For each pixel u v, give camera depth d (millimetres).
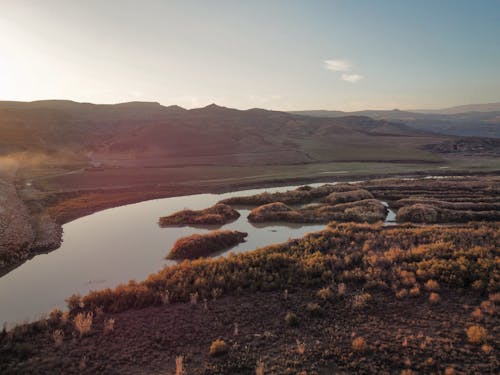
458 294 14062
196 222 31828
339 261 17875
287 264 17938
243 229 30297
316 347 10938
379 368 9734
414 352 10297
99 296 15195
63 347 11430
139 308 14391
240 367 10086
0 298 17469
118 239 27516
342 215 32469
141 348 11289
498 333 10961
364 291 14828
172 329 12453
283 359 10375
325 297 14281
